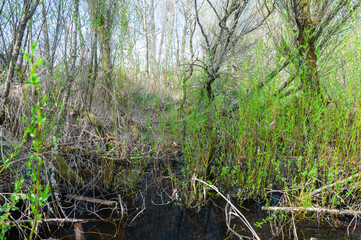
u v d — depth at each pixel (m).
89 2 3.78
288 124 3.04
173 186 3.38
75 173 3.22
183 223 2.60
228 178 3.33
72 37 3.66
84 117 4.42
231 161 3.69
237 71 5.36
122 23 3.97
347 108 2.86
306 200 2.57
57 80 3.34
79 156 3.70
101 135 4.47
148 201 3.01
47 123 3.02
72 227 2.42
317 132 3.05
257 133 3.37
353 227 2.46
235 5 4.41
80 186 3.19
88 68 4.02
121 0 4.02
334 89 3.15
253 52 4.72
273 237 2.33
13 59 2.81
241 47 4.90
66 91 3.53
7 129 3.08
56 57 3.78
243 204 2.93
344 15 3.68
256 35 5.33
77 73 3.71
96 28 3.88
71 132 4.20
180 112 4.53
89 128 4.52
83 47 3.79
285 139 3.28
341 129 2.91
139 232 2.42
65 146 3.87
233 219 2.65
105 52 4.44
